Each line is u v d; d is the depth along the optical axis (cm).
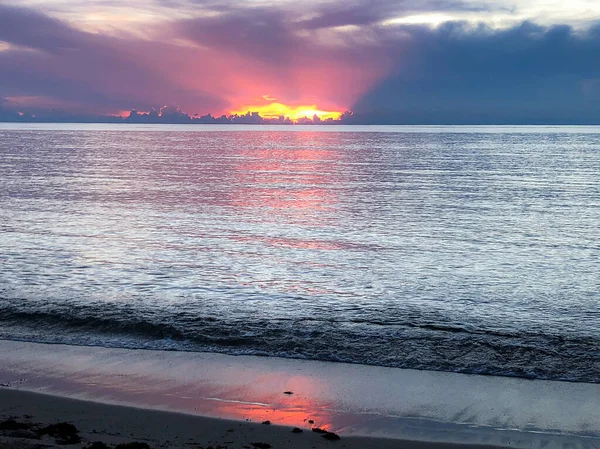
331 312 2153
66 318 1962
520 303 2317
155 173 8388
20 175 7819
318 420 1211
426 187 6494
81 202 5359
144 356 1620
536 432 1170
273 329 1897
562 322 2061
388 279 2698
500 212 4734
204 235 3800
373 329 1923
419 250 3353
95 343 1736
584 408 1292
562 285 2614
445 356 1650
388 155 12412
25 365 1535
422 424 1199
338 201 5425
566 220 4362
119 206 5138
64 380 1426
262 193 6062
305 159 11306
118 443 1034
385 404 1303
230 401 1305
